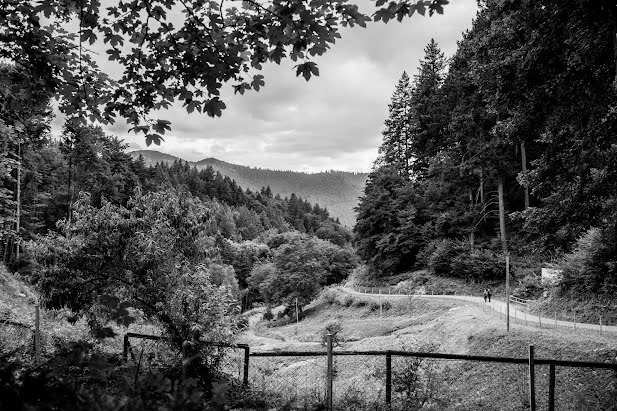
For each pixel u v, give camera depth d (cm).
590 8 1009
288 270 6216
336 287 6800
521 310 3300
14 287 2402
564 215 1346
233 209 16650
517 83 1266
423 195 6450
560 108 1206
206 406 302
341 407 742
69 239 960
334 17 545
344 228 17588
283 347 3616
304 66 571
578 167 1230
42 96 637
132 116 652
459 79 4956
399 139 7512
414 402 786
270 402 726
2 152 2867
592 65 1103
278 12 529
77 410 269
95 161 5969
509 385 1752
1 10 564
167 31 569
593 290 2819
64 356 390
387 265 6003
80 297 931
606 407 1327
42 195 5769
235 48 561
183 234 977
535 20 1151
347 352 771
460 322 3014
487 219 5703
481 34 2622
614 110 1137
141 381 344
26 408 253
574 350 1894
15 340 988
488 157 4778
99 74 618
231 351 975
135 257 919
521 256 4856
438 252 5388
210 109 611
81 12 557
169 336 878
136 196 1012
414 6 534
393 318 4359
